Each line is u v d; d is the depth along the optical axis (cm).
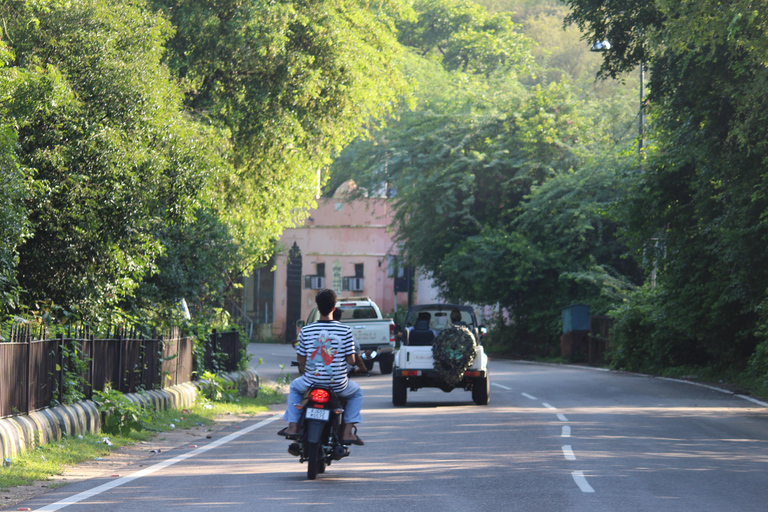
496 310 9106
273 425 2759
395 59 5309
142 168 2731
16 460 1744
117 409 2328
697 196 4150
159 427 2520
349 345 1664
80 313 2788
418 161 7969
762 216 3431
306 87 4247
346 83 4500
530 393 3775
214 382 3416
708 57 2952
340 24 4438
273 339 11112
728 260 3903
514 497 1453
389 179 8656
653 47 3603
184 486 1589
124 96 2739
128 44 2888
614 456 1917
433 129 8094
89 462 1898
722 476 1658
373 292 10481
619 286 6438
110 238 2752
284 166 4669
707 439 2228
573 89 8619
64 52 2733
